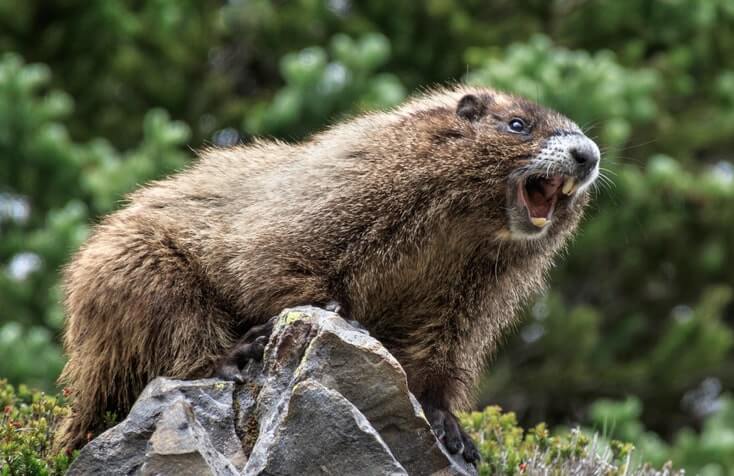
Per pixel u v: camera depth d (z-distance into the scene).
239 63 31.28
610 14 29.67
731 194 26.55
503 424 12.80
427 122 11.34
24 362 19.92
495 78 22.66
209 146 12.66
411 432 9.56
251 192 11.23
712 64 31.05
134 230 10.88
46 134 23.95
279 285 10.58
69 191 24.44
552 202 11.33
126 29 28.30
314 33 30.39
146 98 29.59
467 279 11.23
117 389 10.79
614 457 12.34
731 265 29.09
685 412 29.52
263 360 9.98
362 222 10.84
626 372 26.61
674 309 29.94
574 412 26.95
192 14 29.80
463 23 29.55
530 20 30.11
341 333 9.53
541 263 11.88
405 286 11.02
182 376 10.55
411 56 29.91
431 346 11.12
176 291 10.66
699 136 29.36
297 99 24.44
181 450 8.67
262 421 9.55
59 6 27.86
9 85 23.72
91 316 10.69
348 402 9.06
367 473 8.98
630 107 23.59
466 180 11.02
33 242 22.73
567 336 25.88
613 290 29.67
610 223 26.05
